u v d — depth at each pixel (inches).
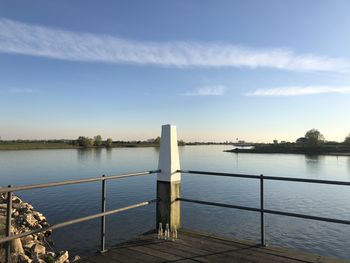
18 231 499.8
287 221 716.7
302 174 2047.2
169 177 190.9
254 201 992.9
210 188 1256.8
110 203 916.0
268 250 161.6
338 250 540.4
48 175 1744.6
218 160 3484.3
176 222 196.2
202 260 148.7
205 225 669.3
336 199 1045.8
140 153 5064.0
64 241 541.6
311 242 580.7
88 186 1280.8
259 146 6752.0
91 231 599.8
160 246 167.9
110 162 2842.0
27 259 339.0
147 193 1111.0
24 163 2691.9
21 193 1096.2
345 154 4869.6
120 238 558.6
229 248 164.7
